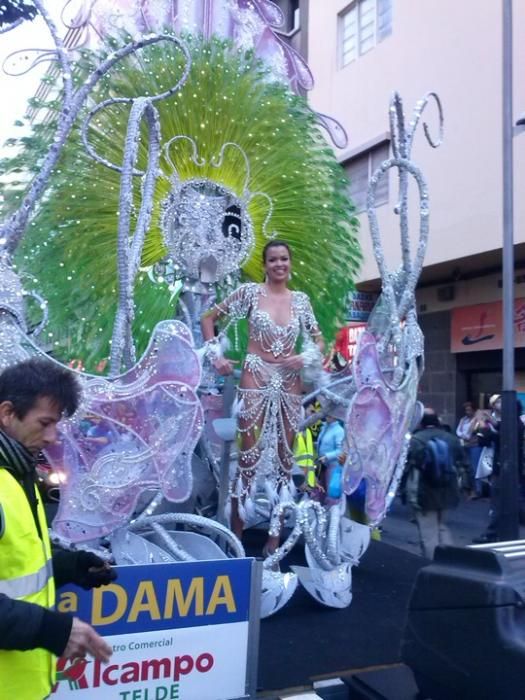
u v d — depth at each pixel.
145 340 5.02
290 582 4.03
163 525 4.22
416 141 12.08
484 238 10.76
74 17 5.38
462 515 9.44
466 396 13.48
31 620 1.60
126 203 3.36
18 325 2.92
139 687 2.47
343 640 3.77
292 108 5.91
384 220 12.77
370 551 6.02
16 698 1.72
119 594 2.43
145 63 5.26
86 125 3.36
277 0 15.93
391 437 4.18
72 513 3.04
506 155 6.44
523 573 2.36
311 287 5.86
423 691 2.55
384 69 12.85
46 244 5.04
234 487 4.19
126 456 3.12
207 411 4.96
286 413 4.15
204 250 5.25
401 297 4.39
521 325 11.62
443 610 2.44
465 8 11.16
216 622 2.61
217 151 5.35
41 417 1.79
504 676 2.19
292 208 5.70
